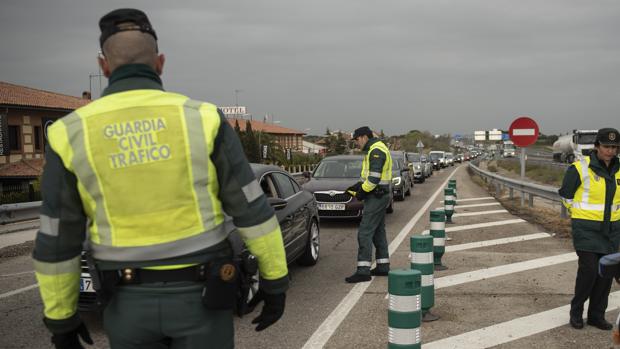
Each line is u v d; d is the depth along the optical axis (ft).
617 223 15.19
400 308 10.73
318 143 483.10
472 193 67.10
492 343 14.61
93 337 15.74
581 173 15.29
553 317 16.69
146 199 5.77
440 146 444.55
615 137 14.83
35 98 117.29
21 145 108.06
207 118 6.06
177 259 5.81
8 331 16.49
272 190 21.94
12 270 25.72
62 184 5.77
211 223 6.06
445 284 20.86
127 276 5.80
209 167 5.99
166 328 5.88
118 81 6.10
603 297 15.58
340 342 14.94
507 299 18.71
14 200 69.26
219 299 5.86
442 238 23.24
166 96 6.14
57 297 5.87
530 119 49.11
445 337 15.12
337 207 37.96
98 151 5.76
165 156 5.83
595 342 14.57
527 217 40.52
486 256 26.07
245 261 6.64
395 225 38.37
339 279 22.52
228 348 6.27
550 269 23.06
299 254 23.70
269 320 6.61
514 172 127.34
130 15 6.22
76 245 5.92
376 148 21.76
